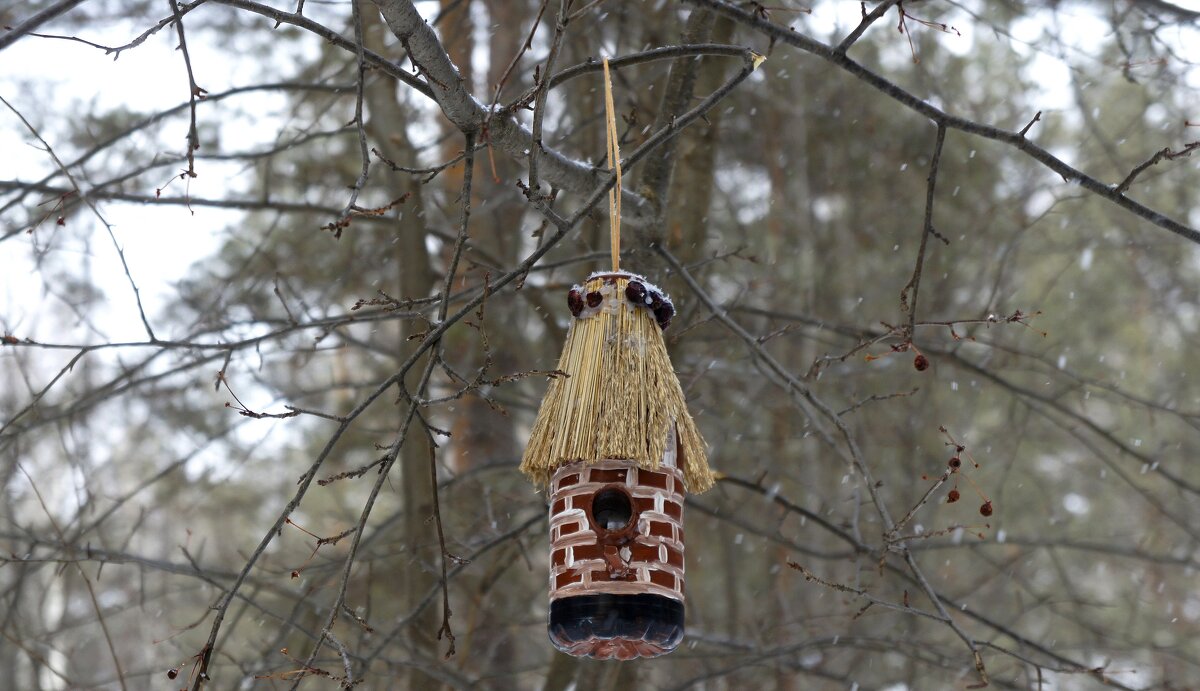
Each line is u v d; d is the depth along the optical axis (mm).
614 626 3574
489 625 8102
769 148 12656
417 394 3453
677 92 5262
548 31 10234
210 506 13312
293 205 7504
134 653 13203
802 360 12430
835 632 9711
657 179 5246
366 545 7617
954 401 12844
